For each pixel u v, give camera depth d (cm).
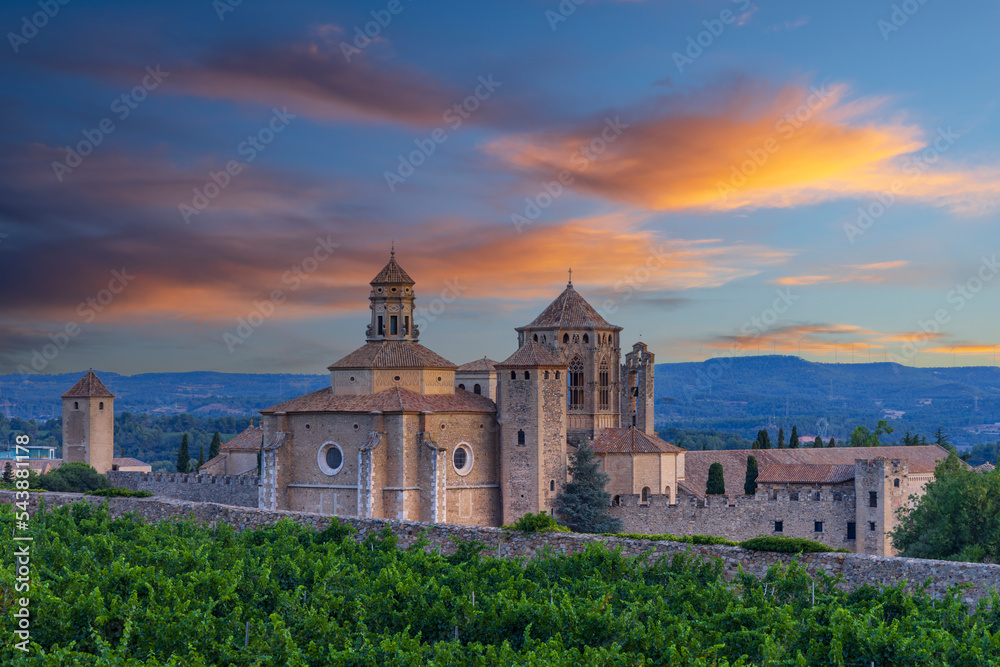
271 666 4369
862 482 11350
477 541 6538
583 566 5703
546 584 5575
